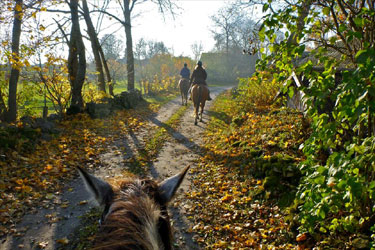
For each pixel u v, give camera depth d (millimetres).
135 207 1610
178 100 24984
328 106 5695
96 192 1836
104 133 11219
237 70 56656
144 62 45438
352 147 2812
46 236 4645
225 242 4406
